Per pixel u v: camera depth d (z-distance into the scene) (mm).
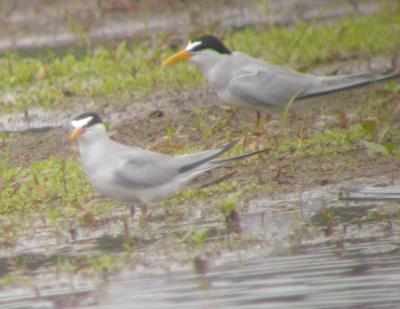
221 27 23594
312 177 13102
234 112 15758
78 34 23312
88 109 17281
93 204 12820
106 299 9617
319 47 20031
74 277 10414
